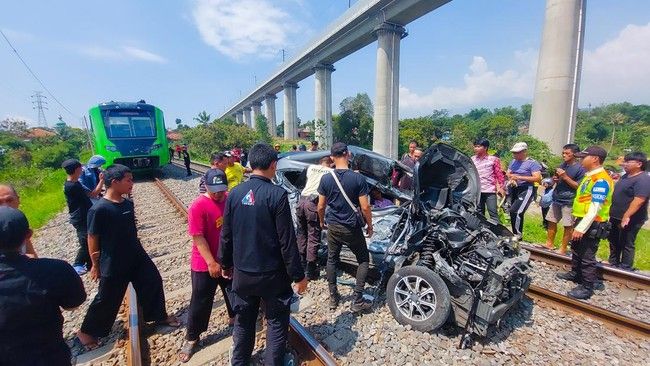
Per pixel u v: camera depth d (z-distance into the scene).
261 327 3.61
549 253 5.36
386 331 3.44
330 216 3.71
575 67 16.78
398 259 3.77
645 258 5.75
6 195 3.11
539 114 17.55
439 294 3.26
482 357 3.09
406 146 44.12
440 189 4.60
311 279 4.72
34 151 40.25
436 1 26.89
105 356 3.20
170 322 3.65
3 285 1.74
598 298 4.26
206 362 3.08
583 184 4.48
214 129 36.41
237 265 2.49
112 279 3.13
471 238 3.89
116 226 3.08
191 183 14.11
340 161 3.70
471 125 55.88
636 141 55.06
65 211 10.64
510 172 6.43
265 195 2.41
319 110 47.78
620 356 3.13
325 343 3.29
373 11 31.12
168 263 5.39
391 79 32.19
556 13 16.55
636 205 4.68
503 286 3.29
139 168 14.59
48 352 1.91
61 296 1.94
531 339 3.38
